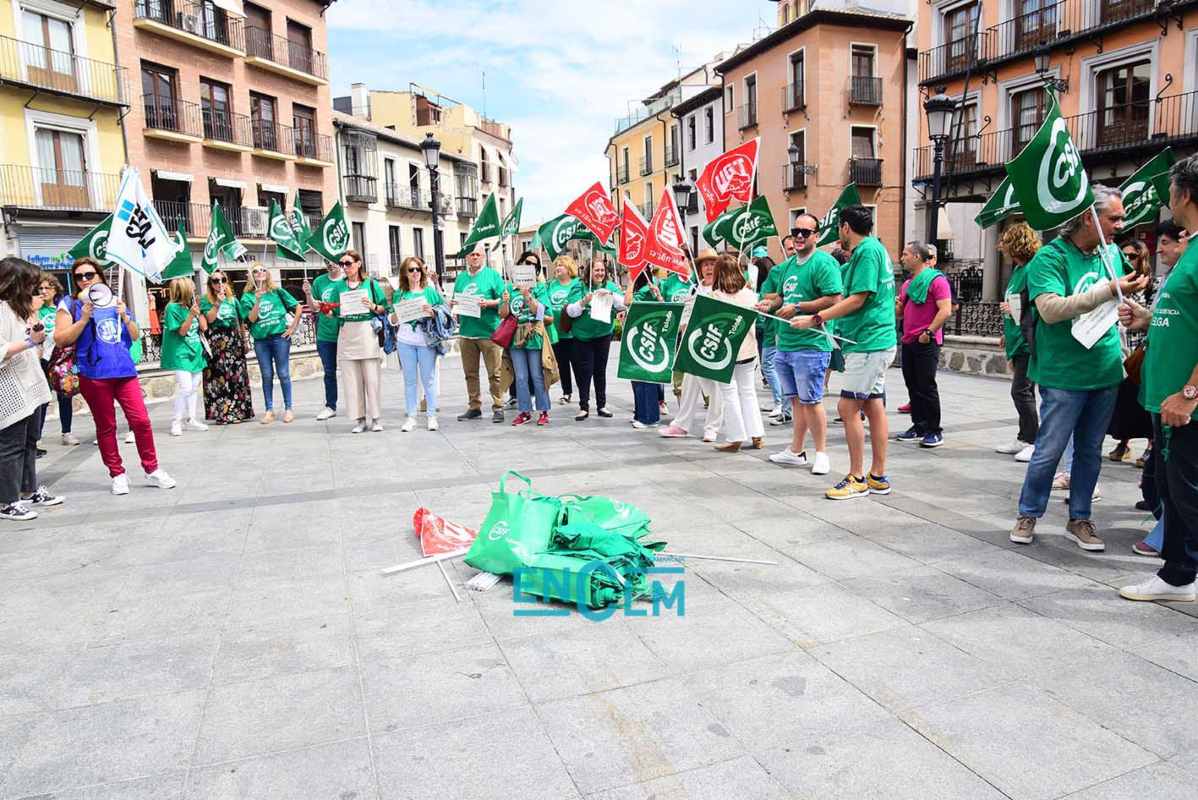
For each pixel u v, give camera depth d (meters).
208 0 27.91
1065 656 3.10
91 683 3.10
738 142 35.22
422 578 4.12
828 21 29.22
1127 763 2.43
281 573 4.27
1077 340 4.05
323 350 9.75
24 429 5.51
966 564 4.09
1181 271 3.31
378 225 37.31
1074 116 21.11
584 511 4.61
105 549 4.80
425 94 50.00
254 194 30.02
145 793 2.40
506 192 53.12
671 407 9.83
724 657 3.16
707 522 4.93
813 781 2.38
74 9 23.47
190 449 8.03
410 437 8.25
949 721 2.67
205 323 9.16
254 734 2.71
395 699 2.91
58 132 23.45
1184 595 3.53
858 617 3.50
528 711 2.79
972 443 7.07
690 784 2.37
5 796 2.40
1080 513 4.27
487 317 8.96
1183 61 18.55
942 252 26.23
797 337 6.03
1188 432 3.32
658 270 9.61
